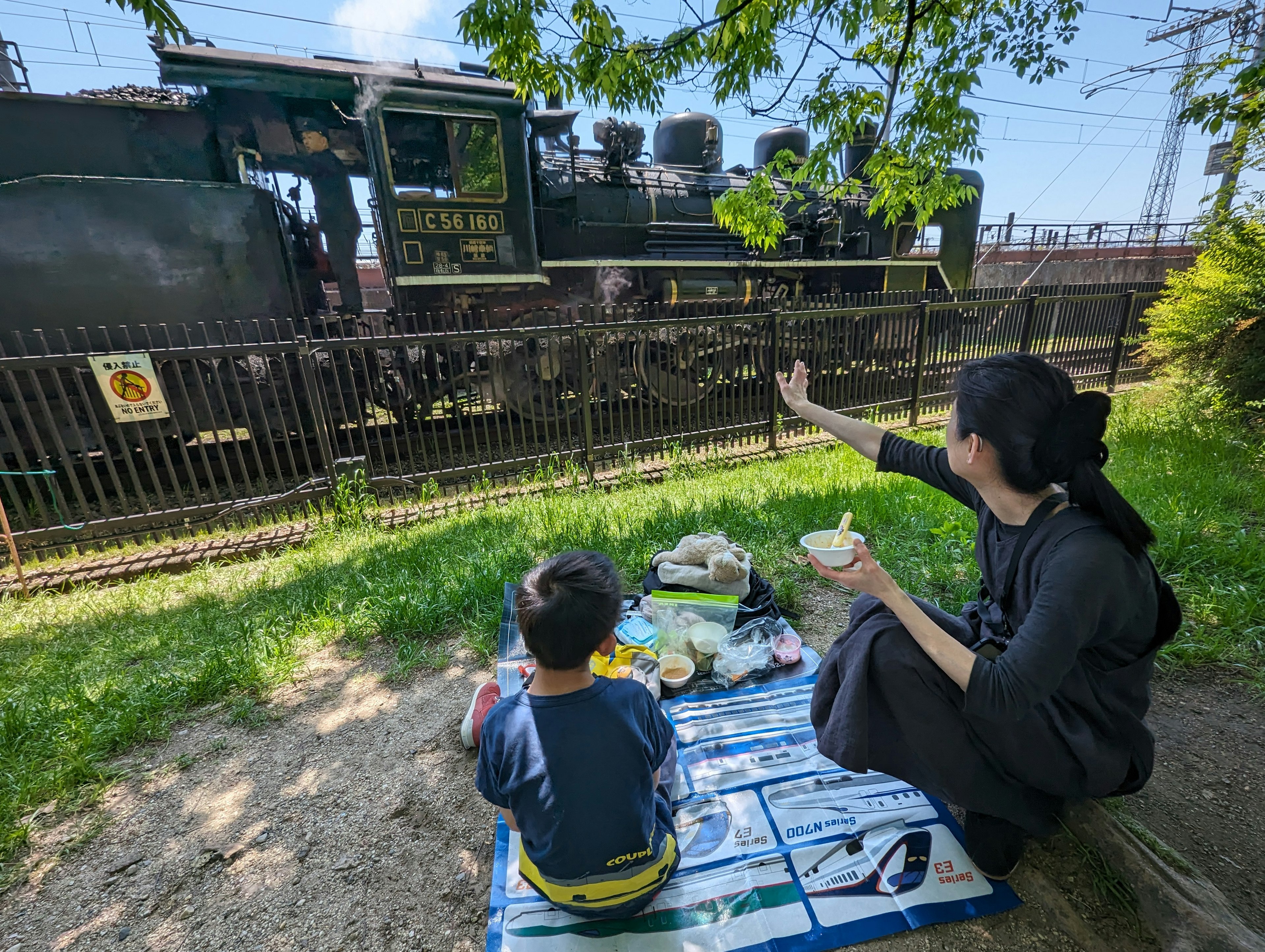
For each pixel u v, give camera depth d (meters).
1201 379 5.91
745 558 2.85
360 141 5.99
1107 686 1.36
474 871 1.66
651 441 5.68
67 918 1.58
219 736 2.27
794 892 1.49
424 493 4.78
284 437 5.21
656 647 2.48
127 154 5.16
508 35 3.70
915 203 4.71
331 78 5.29
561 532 3.80
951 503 3.99
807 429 6.61
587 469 5.34
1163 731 2.04
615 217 7.36
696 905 1.47
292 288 5.60
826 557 1.39
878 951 1.37
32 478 3.88
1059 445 1.20
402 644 2.77
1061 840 1.59
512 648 2.66
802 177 4.57
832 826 1.66
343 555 3.89
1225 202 5.50
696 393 6.77
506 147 5.97
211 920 1.56
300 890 1.63
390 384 5.62
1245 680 2.26
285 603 3.16
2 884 1.68
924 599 2.90
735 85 4.11
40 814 1.92
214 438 4.44
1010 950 1.36
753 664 2.35
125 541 4.15
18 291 4.41
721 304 5.87
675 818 1.70
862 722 1.44
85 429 4.82
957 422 1.34
